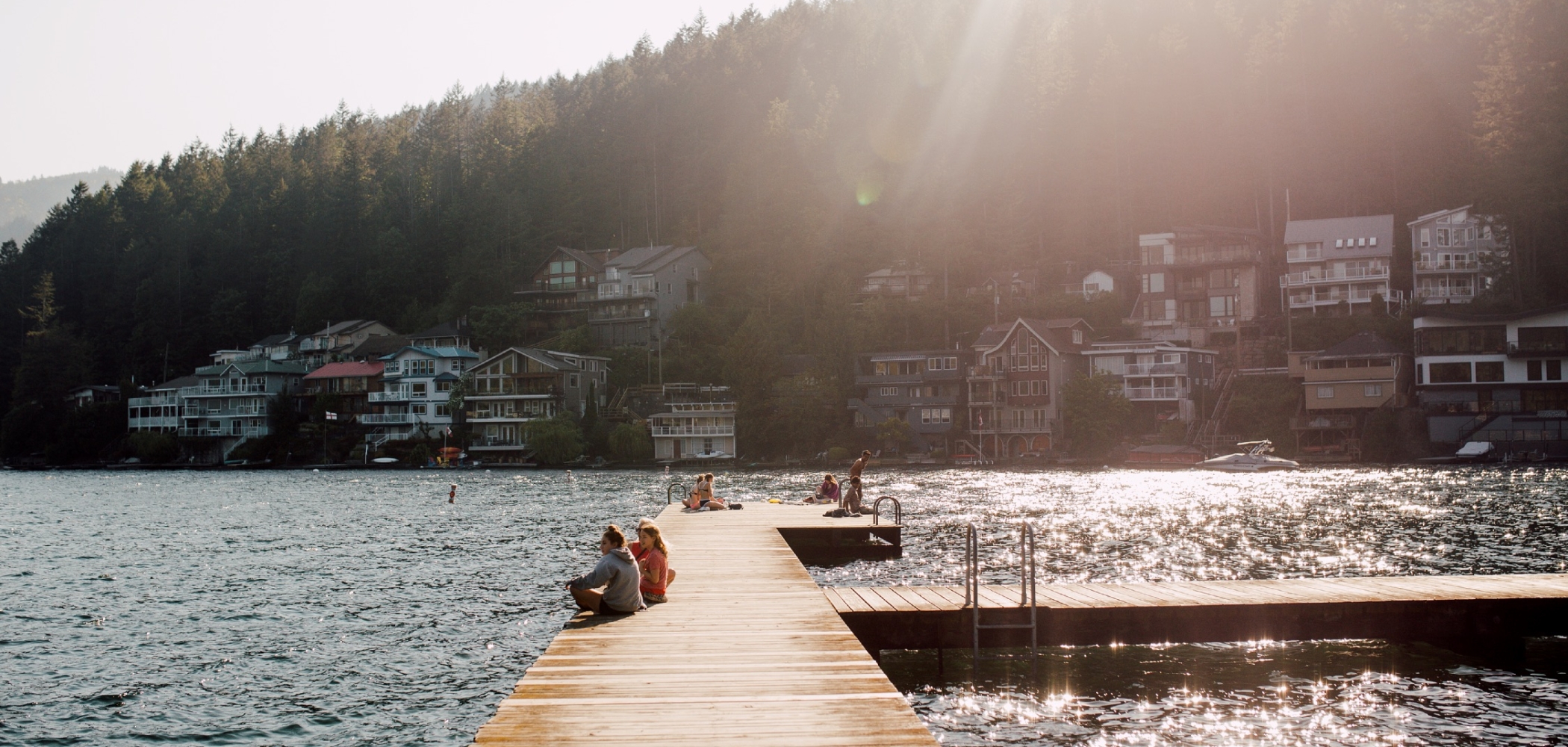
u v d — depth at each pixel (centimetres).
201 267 15662
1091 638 1728
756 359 10869
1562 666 1700
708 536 2661
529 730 964
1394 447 8500
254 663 1986
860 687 1125
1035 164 12656
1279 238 11256
